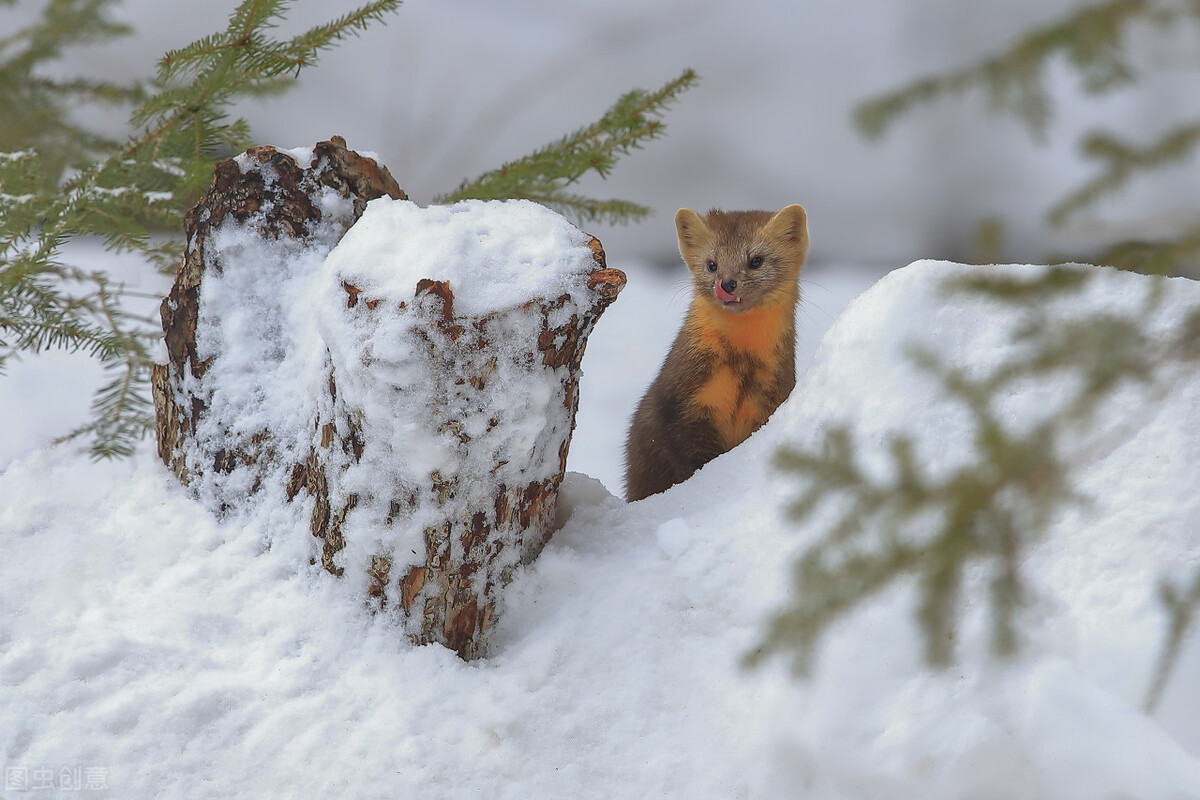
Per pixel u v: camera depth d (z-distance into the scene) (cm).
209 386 540
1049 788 507
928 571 423
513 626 536
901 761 524
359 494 533
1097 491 529
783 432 538
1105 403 529
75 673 531
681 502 539
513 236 534
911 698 527
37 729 529
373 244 533
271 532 538
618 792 530
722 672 532
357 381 531
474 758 530
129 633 534
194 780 529
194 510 540
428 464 532
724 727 530
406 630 534
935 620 423
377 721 531
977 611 527
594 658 533
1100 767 493
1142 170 350
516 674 533
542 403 533
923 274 536
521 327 531
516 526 536
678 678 532
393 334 530
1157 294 406
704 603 534
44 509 540
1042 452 407
